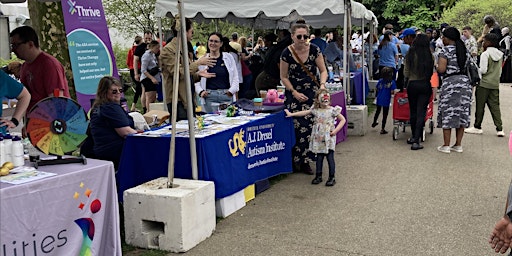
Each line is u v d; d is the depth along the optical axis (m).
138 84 12.12
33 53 4.94
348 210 5.15
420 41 7.71
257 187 5.76
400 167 6.83
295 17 13.55
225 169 4.99
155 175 4.91
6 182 3.02
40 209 3.09
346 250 4.18
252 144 5.55
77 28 6.78
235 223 4.84
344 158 7.43
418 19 26.09
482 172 6.51
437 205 5.26
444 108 7.49
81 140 3.63
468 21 20.33
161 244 4.23
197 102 7.84
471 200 5.41
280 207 5.30
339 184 6.10
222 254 4.14
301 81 6.42
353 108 9.21
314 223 4.80
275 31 15.25
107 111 5.00
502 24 19.61
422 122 7.86
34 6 7.59
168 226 4.18
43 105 3.48
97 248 3.52
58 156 3.56
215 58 7.29
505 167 6.75
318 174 6.15
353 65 11.30
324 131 5.99
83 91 6.84
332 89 8.48
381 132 9.27
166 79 6.58
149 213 4.23
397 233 4.52
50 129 3.50
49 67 4.94
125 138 5.03
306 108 6.46
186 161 4.75
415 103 7.93
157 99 12.09
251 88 9.88
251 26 13.72
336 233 4.54
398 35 19.38
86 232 3.42
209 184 4.51
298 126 6.55
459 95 7.37
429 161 7.12
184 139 4.73
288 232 4.59
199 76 6.95
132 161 4.98
